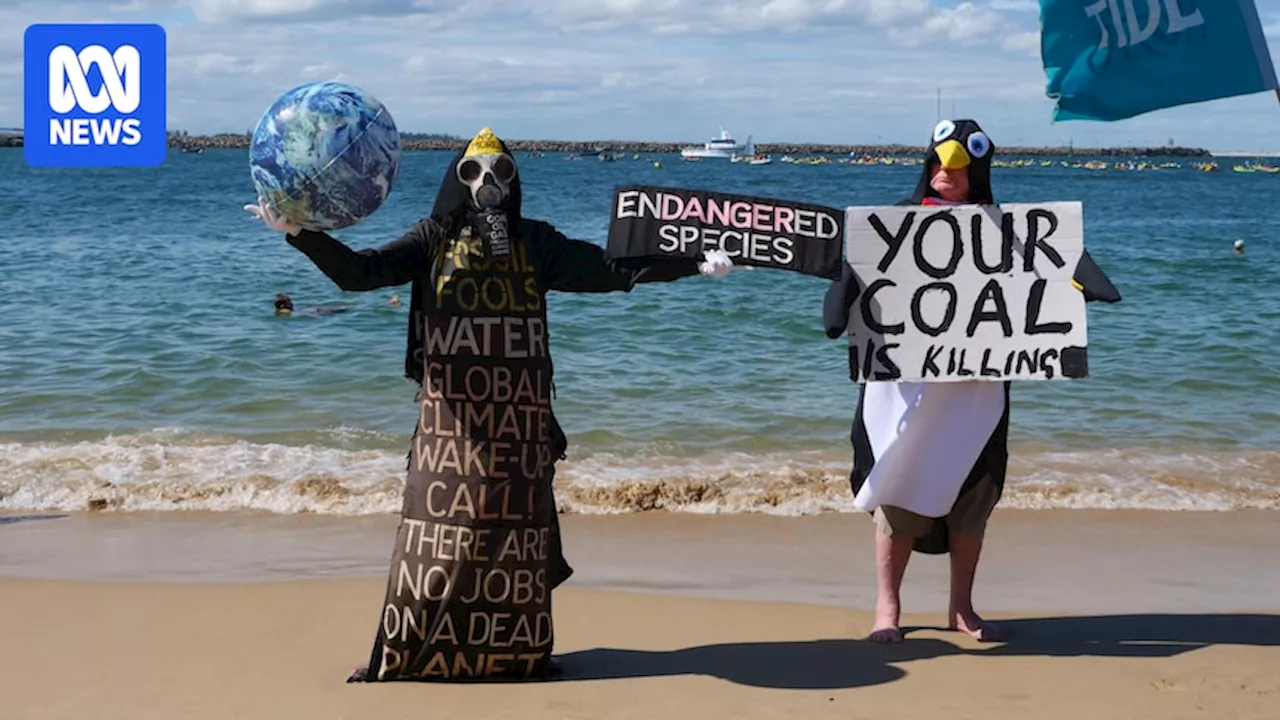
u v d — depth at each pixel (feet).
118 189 165.37
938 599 19.88
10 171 237.25
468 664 15.21
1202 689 15.28
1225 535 24.06
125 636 17.28
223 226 92.17
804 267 15.84
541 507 15.24
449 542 14.93
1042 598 19.92
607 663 16.33
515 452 14.99
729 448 31.24
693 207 15.62
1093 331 48.06
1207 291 59.52
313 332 46.93
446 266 14.99
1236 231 105.70
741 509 25.80
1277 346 44.55
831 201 204.54
